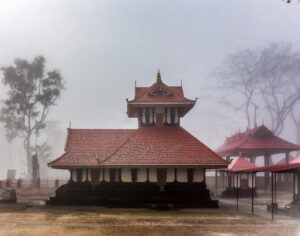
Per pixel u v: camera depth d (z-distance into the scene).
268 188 49.69
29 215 24.12
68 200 29.67
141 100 30.52
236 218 23.02
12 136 61.34
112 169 29.58
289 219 22.95
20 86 58.41
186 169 28.77
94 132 32.03
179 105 30.53
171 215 24.20
